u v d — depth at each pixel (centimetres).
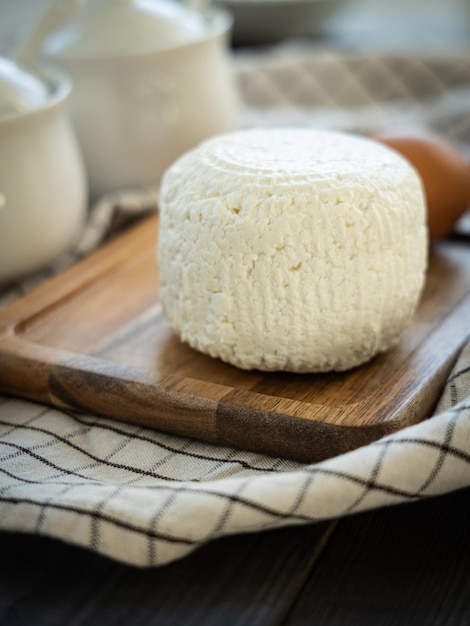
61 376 41
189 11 57
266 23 74
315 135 44
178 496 32
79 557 34
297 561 33
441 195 49
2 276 47
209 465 37
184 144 55
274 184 38
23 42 49
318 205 38
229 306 39
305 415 37
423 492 33
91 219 53
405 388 39
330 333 39
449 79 68
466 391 38
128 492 33
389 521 35
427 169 49
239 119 64
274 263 38
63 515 33
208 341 40
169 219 41
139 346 43
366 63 69
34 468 37
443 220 50
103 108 53
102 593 32
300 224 38
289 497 32
